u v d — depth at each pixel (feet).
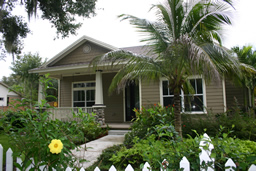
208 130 19.93
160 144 9.07
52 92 76.43
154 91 30.35
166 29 16.51
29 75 76.54
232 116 21.84
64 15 31.86
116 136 26.89
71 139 8.35
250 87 29.58
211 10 14.75
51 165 7.18
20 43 37.27
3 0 29.43
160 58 17.22
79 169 7.68
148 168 7.11
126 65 17.33
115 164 12.69
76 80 40.50
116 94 37.65
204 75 12.99
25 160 7.17
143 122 20.85
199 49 12.66
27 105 7.68
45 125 7.52
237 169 6.97
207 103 28.12
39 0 29.91
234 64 14.17
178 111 16.16
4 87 73.05
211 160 7.39
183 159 7.13
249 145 12.98
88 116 9.05
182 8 15.26
